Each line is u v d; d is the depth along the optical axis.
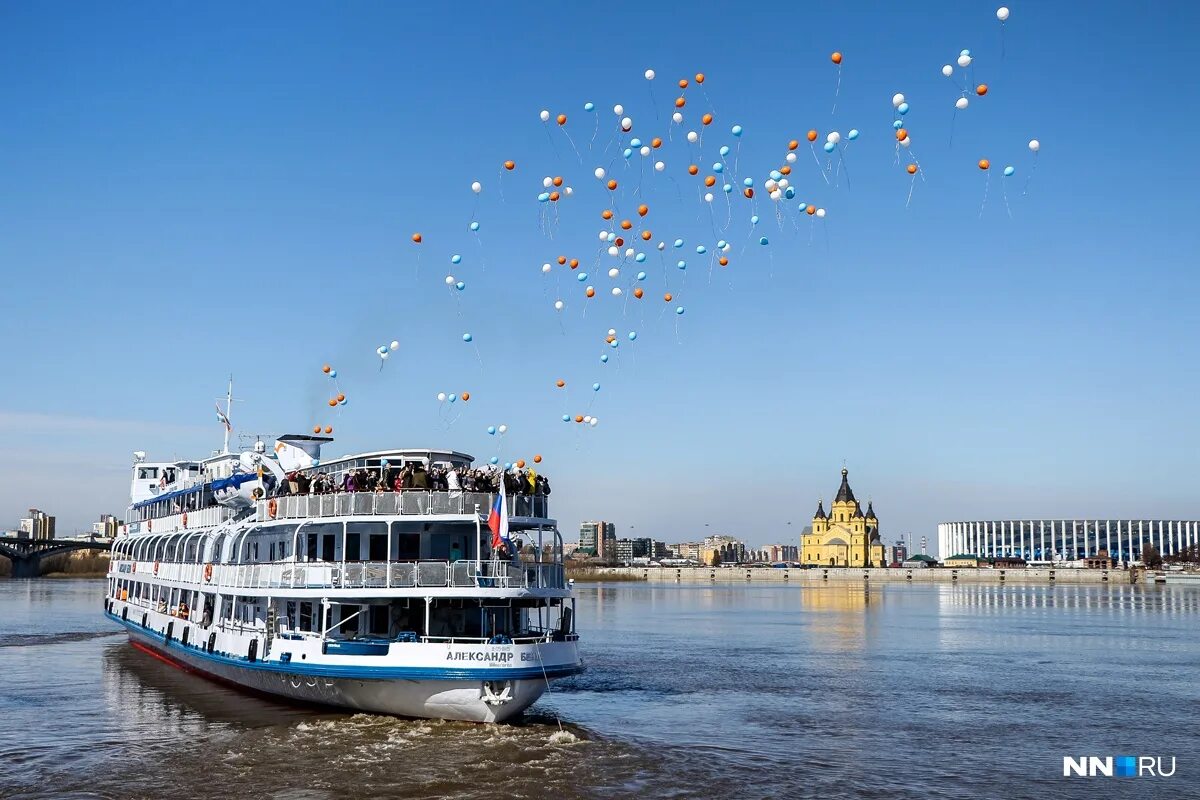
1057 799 39.03
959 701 61.19
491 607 48.41
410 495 48.28
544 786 39.03
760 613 154.38
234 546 59.72
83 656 78.00
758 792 39.16
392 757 42.41
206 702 55.25
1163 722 54.66
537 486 51.25
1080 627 122.94
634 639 104.38
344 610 49.53
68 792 38.16
